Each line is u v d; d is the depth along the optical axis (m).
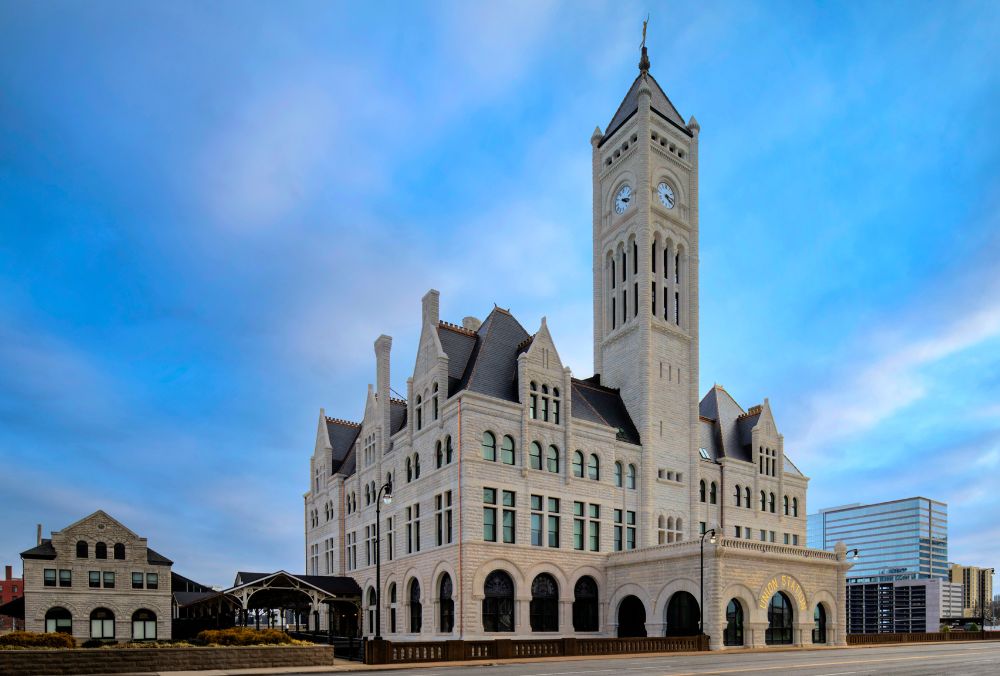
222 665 34.00
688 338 71.19
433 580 53.41
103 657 31.66
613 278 74.19
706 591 48.00
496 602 50.91
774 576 51.72
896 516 195.50
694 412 69.25
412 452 60.00
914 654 43.16
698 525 66.00
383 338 70.12
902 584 161.75
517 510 53.19
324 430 85.62
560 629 53.59
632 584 54.53
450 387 56.78
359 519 71.88
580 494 57.25
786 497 77.00
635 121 72.75
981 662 35.03
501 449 53.38
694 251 73.69
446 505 53.09
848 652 46.00
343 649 50.41
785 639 52.25
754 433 74.94
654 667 32.12
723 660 37.09
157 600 68.06
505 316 62.00
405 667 34.50
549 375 57.69
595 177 77.62
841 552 56.91
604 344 72.75
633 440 64.31
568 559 55.16
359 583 69.56
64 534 65.19
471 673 29.77
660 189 72.19
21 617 67.50
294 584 57.75
